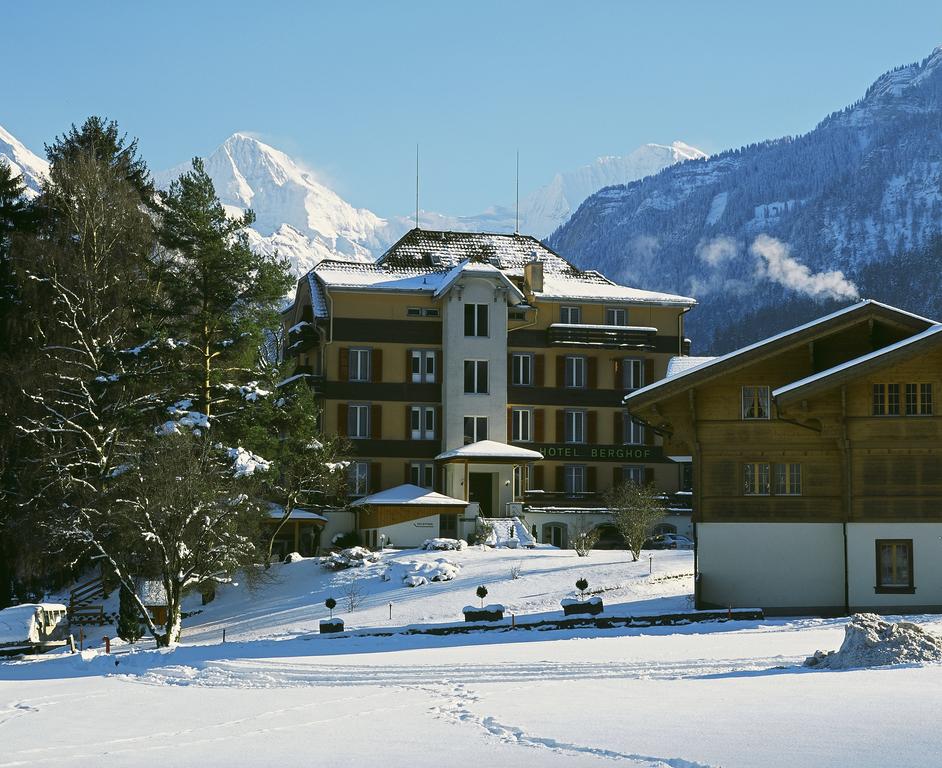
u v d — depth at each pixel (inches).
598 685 1138.0
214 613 2306.8
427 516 2824.8
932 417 1780.3
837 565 1834.4
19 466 2290.8
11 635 2087.8
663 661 1263.5
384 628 1784.0
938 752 775.1
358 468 3046.3
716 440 1878.7
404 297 3107.8
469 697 1109.7
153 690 1326.3
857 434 1797.5
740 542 1859.0
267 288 2425.0
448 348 3065.9
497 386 3085.6
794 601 1838.1
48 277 2399.1
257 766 845.8
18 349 2418.8
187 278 2422.5
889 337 1857.8
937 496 1780.3
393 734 946.7
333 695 1190.9
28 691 1373.0
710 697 1024.2
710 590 1856.5
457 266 3171.8
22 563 2229.3
